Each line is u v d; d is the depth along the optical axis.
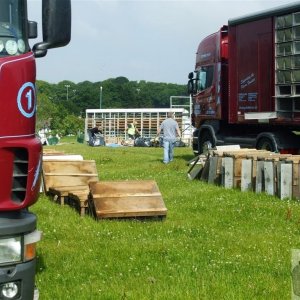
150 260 5.82
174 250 6.18
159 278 5.22
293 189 9.52
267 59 13.63
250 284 4.97
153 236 6.91
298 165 9.48
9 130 3.77
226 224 7.64
